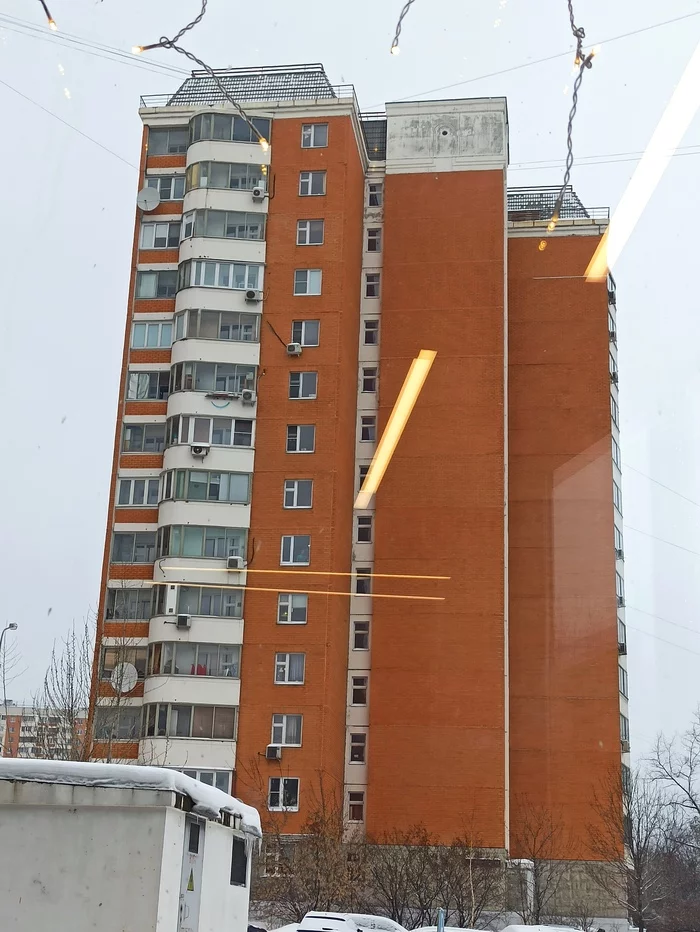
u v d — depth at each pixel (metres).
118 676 37.81
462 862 37.50
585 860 40.66
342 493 42.66
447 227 46.06
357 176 46.62
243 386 42.81
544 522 44.81
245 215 44.59
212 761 38.97
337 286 43.69
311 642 40.00
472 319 44.91
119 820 10.15
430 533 42.97
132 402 43.62
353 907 34.44
